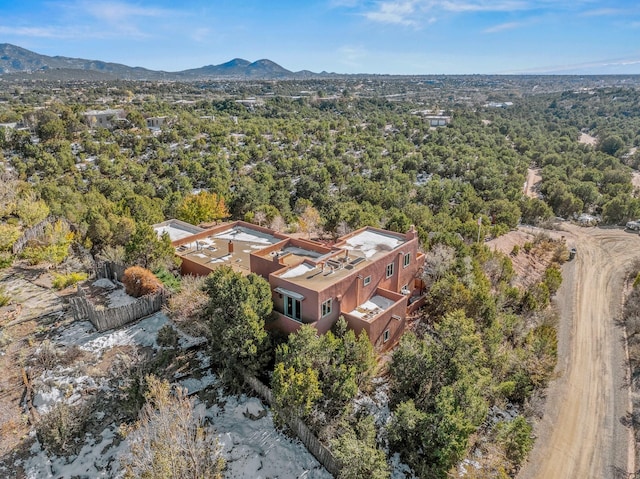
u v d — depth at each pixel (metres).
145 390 18.12
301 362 18.73
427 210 54.81
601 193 75.62
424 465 17.73
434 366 20.34
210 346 21.53
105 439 17.22
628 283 42.28
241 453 17.81
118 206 41.19
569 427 22.73
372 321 22.80
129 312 23.56
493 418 22.06
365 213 45.28
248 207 52.41
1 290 25.03
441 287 28.33
